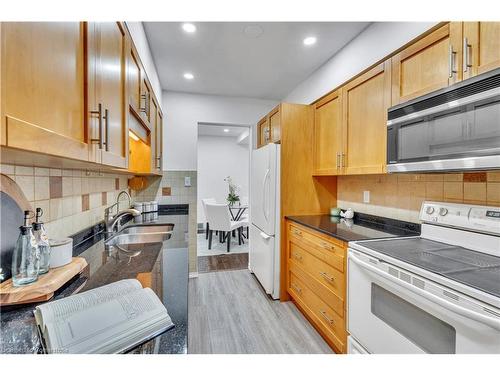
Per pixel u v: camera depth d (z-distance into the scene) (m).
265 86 3.20
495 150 1.00
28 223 0.86
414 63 1.50
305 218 2.47
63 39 0.69
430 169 1.28
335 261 1.73
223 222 4.39
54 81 0.64
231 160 6.71
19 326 0.66
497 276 0.98
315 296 2.02
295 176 2.64
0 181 0.84
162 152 3.19
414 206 1.82
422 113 1.32
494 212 1.27
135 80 1.56
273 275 2.61
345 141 2.13
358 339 1.46
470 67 1.18
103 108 0.97
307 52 2.38
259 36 2.12
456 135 1.15
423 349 1.06
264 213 2.69
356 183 2.45
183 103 3.38
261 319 2.21
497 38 1.08
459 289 0.91
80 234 1.49
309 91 2.89
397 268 1.17
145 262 1.18
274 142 2.85
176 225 2.24
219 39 2.16
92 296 0.68
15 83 0.50
